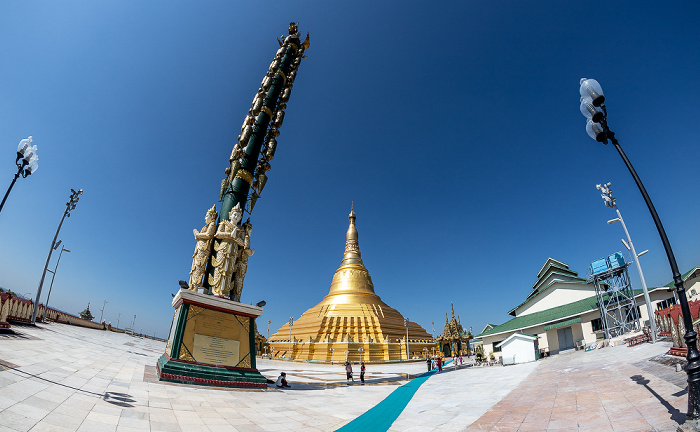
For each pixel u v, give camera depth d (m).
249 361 23.55
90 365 19.25
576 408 13.32
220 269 25.45
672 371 15.68
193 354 21.75
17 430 8.20
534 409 14.37
